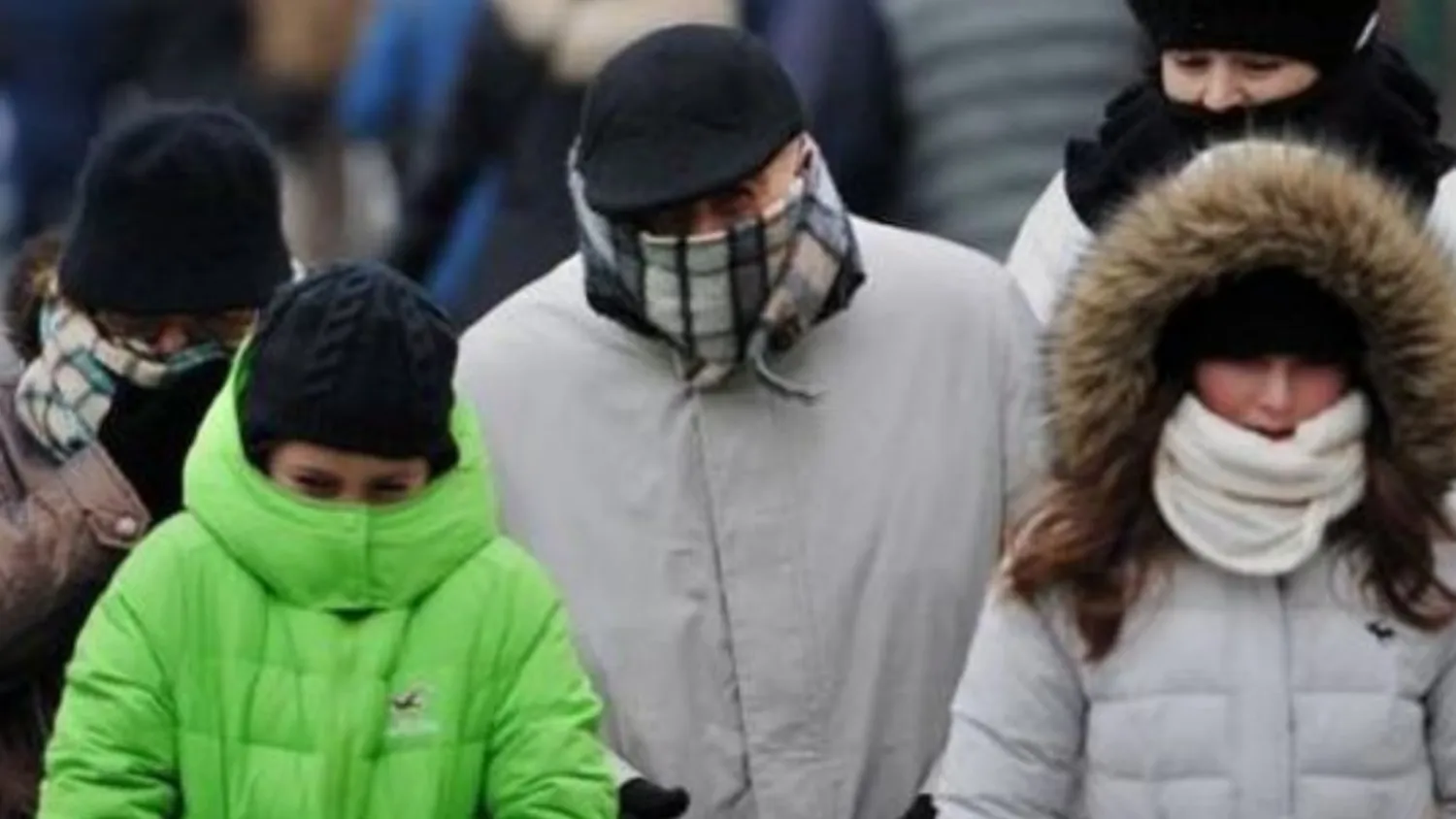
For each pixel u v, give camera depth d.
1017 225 15.89
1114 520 11.58
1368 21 12.48
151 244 12.07
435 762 11.66
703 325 12.03
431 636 11.67
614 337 12.22
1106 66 15.94
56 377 12.16
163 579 11.66
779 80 11.98
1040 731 11.66
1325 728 11.55
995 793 11.67
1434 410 11.54
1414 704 11.60
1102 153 12.56
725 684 12.16
